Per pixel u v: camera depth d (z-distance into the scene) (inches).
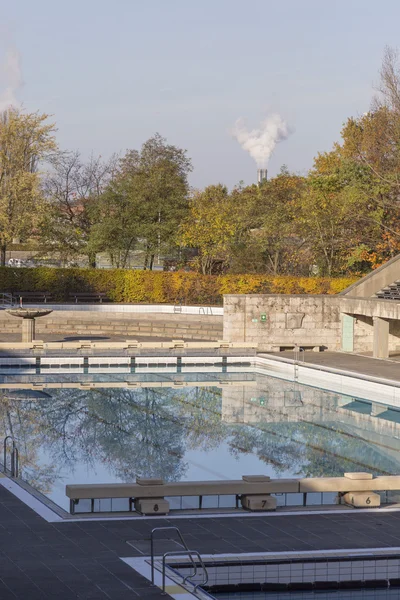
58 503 658.8
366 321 1598.2
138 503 610.9
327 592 474.6
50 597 433.1
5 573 468.8
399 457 862.5
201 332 1775.3
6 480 679.1
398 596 472.4
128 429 976.3
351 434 970.7
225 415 1073.5
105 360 1465.3
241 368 1488.7
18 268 2030.0
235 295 1587.1
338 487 641.6
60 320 1844.2
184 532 558.9
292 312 1599.4
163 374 1412.4
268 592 473.7
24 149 2277.3
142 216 2332.7
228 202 2301.9
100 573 471.2
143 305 1955.0
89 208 2368.4
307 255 2190.0
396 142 2105.1
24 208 2214.6
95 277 2058.3
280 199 2635.3
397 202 2071.9
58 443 896.3
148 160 2647.6
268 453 871.1
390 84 2150.6
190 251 2452.0
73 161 2539.4
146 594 440.1
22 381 1309.1
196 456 852.6
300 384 1334.9
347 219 2085.4
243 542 539.2
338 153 2527.1
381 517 607.8
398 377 1263.5
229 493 625.0
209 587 464.4
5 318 1800.0
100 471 780.0
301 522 591.2
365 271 2114.9
